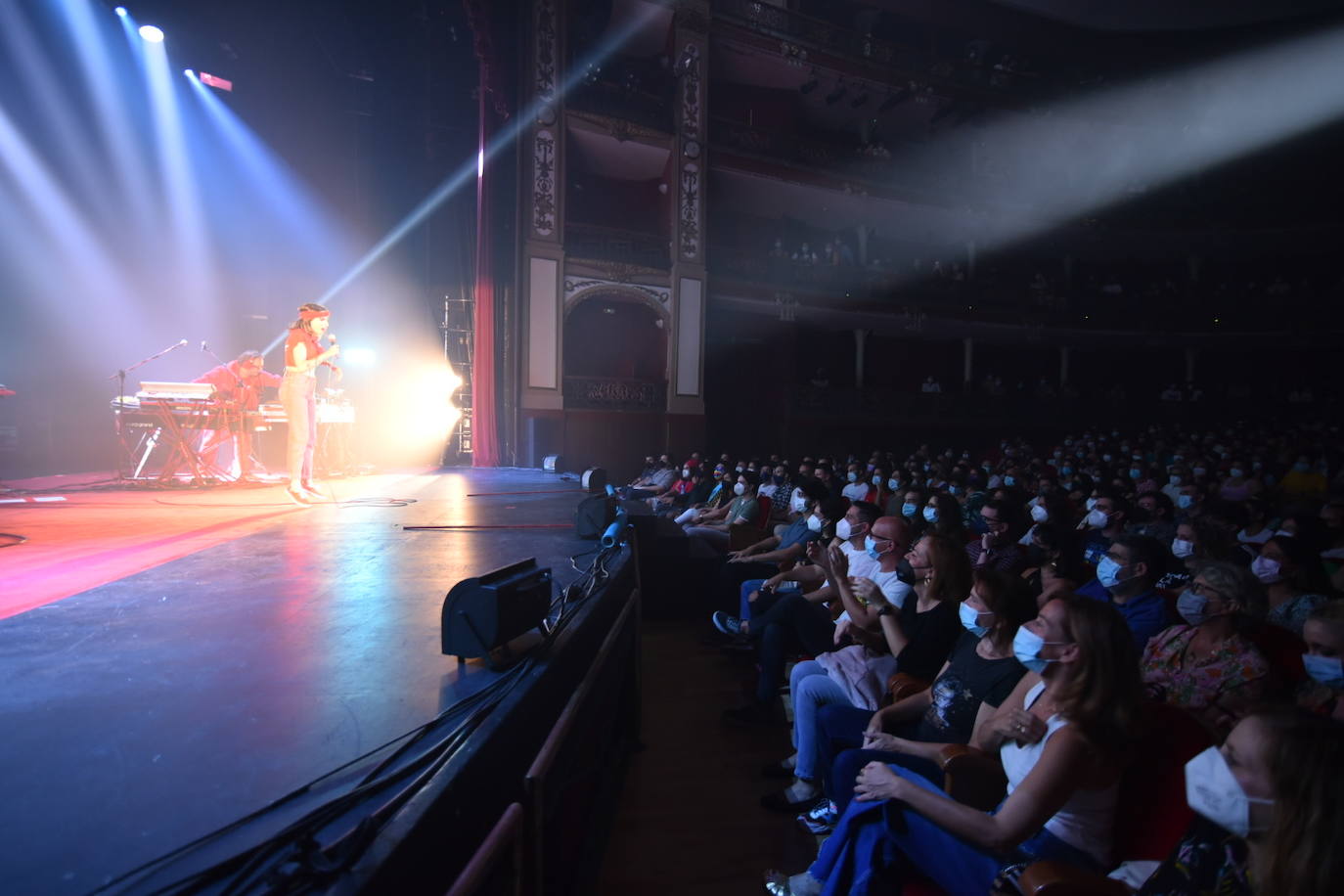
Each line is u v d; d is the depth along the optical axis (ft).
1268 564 11.12
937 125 68.74
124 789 4.33
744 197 62.13
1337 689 6.15
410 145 47.26
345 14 44.06
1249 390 77.00
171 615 8.62
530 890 5.68
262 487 24.84
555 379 48.49
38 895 3.27
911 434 69.87
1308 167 72.33
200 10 35.58
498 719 5.47
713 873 9.19
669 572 21.68
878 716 8.98
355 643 7.56
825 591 14.60
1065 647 5.91
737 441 66.08
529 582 7.32
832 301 63.52
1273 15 69.41
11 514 17.85
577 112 49.49
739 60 57.67
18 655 7.04
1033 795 5.71
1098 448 58.03
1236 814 3.86
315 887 3.34
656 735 13.56
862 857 6.77
